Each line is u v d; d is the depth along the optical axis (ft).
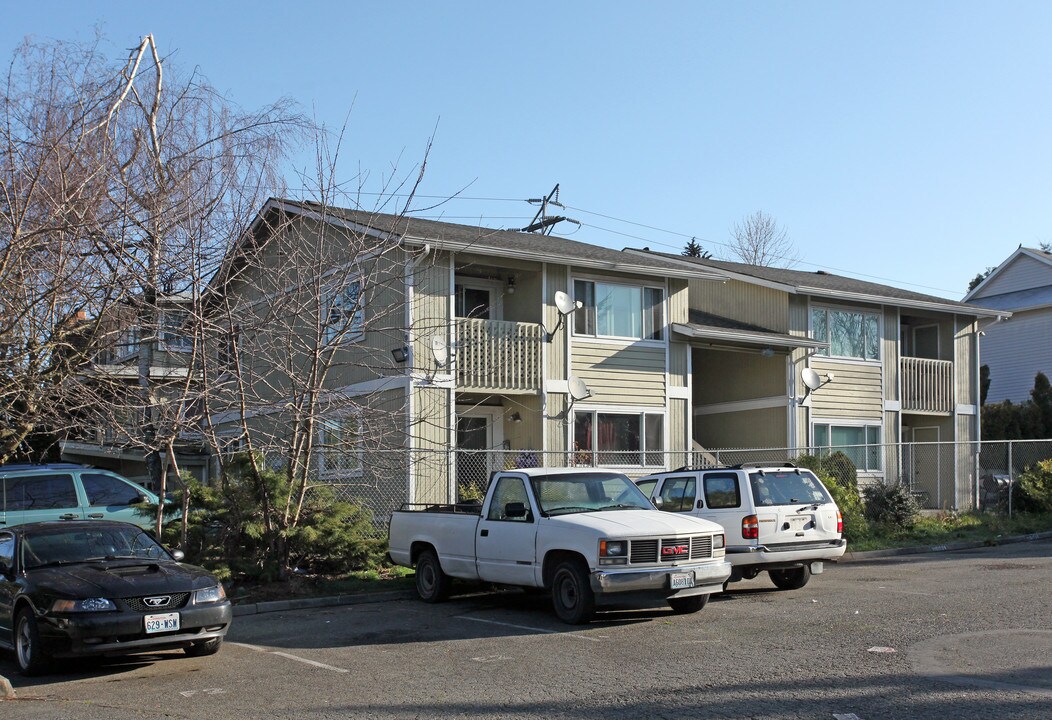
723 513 42.88
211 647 32.65
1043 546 62.59
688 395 79.30
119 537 35.40
